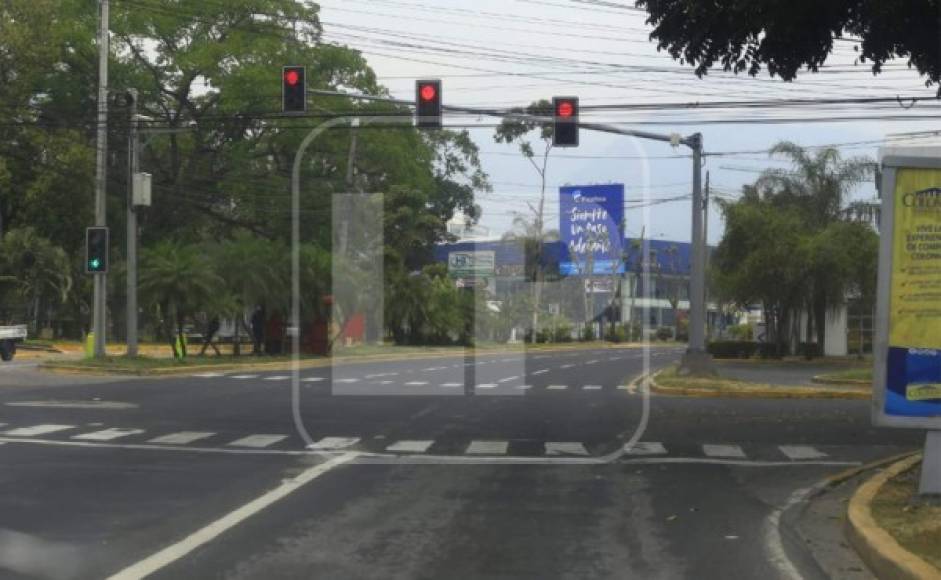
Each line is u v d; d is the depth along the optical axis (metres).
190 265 36.44
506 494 11.24
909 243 9.48
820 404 23.16
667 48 16.47
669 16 15.95
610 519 9.88
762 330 64.62
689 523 9.72
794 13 15.16
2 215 55.62
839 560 8.22
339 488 11.55
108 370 31.81
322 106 48.41
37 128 51.41
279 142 51.19
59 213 53.81
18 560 8.01
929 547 7.77
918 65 16.33
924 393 9.43
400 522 9.65
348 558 8.19
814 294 48.84
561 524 9.61
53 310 55.66
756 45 16.34
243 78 50.16
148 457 13.95
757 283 48.59
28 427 17.30
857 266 47.44
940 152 10.41
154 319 42.38
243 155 53.75
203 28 53.47
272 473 12.64
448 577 7.62
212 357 38.69
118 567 7.80
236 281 37.12
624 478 12.47
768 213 49.12
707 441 16.20
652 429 17.83
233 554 8.27
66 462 13.38
